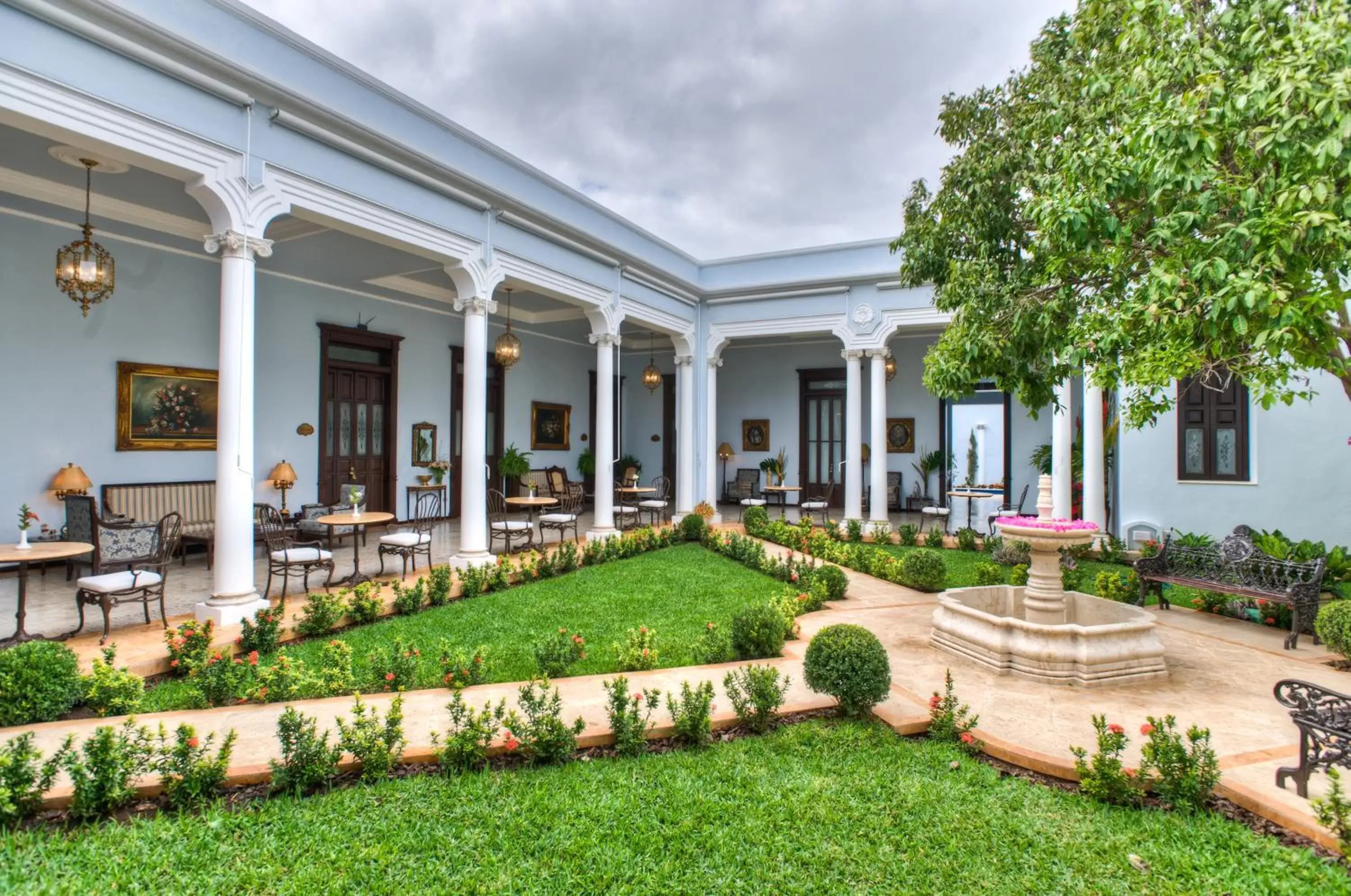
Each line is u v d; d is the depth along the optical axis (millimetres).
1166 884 2318
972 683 4348
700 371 12555
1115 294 4238
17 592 6316
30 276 7168
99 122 4383
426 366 12289
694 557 8953
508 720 3256
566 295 9094
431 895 2234
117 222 7559
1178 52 3713
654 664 4602
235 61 5039
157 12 4703
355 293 10922
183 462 8531
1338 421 7809
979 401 14281
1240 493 8258
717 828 2652
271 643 4789
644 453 17547
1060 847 2539
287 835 2568
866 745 3426
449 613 5961
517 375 14375
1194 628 5711
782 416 16141
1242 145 3285
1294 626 5145
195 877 2309
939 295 6516
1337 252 3078
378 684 4109
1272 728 3631
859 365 11375
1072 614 5562
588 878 2332
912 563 7316
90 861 2381
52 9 4098
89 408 7621
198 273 8680
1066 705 3961
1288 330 3104
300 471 10078
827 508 12609
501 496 9656
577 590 6910
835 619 5992
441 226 7055
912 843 2566
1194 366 3459
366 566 7996
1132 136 3486
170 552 5988
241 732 3410
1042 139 5277
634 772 3125
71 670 3732
